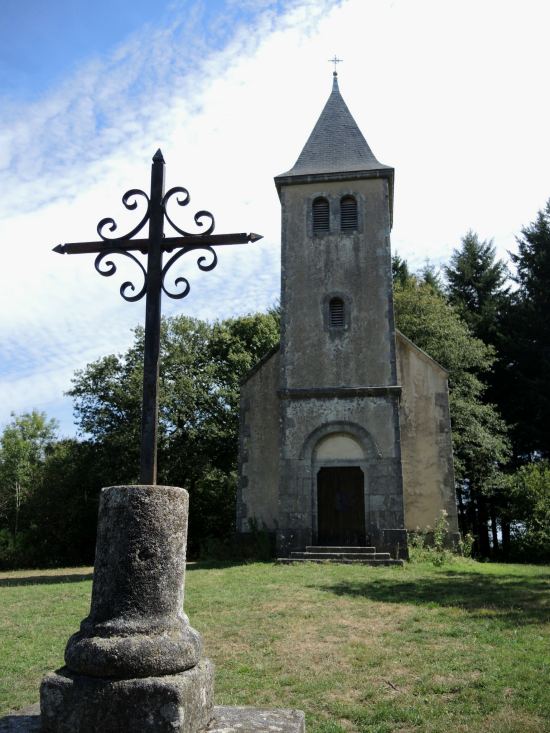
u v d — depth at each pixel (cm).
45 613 986
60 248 461
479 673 645
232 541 1791
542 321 3092
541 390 2933
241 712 399
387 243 1831
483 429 2525
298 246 1861
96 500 2984
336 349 1769
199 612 953
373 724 533
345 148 1975
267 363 1908
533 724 514
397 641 773
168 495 388
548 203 3366
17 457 3519
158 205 457
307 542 1642
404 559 1573
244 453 1852
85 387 2928
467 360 2697
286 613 934
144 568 372
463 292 3491
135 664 344
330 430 1706
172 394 2752
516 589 1107
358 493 1709
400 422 1861
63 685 344
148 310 443
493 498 2864
